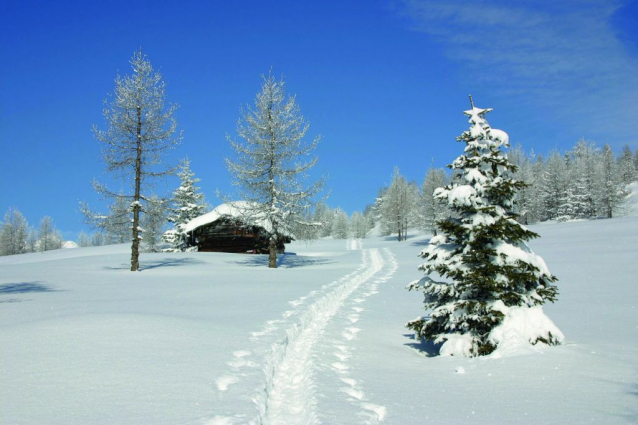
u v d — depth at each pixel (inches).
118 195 989.8
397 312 515.5
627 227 1401.3
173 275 892.0
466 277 326.6
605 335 362.0
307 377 270.7
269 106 1137.4
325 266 1189.7
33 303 514.9
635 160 4717.0
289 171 1112.8
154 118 1011.3
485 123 366.0
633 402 200.4
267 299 573.0
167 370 262.1
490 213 345.1
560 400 209.9
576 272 778.2
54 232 3892.7
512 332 306.5
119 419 191.2
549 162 3289.9
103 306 494.0
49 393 220.7
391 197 3056.1
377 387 247.0
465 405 213.2
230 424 189.9
